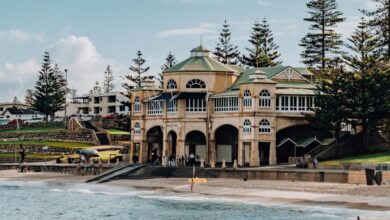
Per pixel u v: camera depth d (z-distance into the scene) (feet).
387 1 417.90
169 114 399.65
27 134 538.88
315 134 378.32
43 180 386.11
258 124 364.99
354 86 343.87
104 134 511.40
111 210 261.44
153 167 367.86
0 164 459.32
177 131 394.32
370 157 331.36
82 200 296.51
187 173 354.54
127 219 238.27
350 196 259.19
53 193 327.47
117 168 382.63
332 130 360.48
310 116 360.69
